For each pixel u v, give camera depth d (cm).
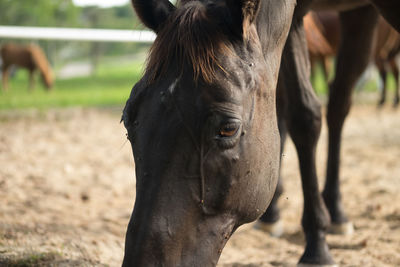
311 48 690
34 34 1177
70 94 1571
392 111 1200
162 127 181
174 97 182
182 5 202
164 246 177
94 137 866
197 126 179
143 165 183
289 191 571
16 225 374
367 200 517
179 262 180
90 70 2542
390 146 809
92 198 518
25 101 1327
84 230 393
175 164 180
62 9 4509
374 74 1922
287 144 863
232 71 186
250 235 426
